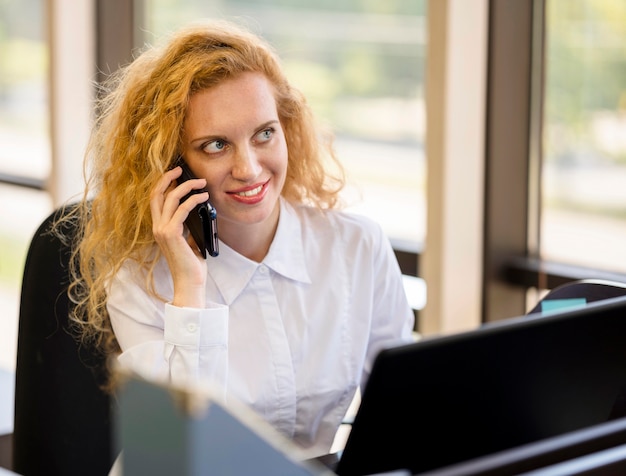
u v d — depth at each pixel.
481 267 2.80
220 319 1.59
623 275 2.59
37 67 4.18
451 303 2.79
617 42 2.53
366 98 3.13
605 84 2.57
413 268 3.01
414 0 2.94
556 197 2.74
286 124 1.79
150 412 0.82
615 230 2.61
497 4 2.66
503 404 1.09
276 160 1.62
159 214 1.63
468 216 2.78
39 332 1.74
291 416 1.69
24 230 4.30
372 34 3.07
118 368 0.84
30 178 4.30
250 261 1.68
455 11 2.67
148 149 1.63
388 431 1.03
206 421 0.80
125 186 1.67
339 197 1.89
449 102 2.70
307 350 1.70
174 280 1.63
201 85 1.58
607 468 0.89
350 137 3.20
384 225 3.16
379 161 3.14
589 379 1.17
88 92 3.85
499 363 1.07
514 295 2.80
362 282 1.78
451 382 1.04
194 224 1.64
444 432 1.07
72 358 1.75
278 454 0.81
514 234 2.80
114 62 3.82
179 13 3.64
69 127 3.86
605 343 1.16
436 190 2.76
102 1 3.80
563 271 2.66
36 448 1.76
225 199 1.62
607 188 2.61
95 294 1.69
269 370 1.66
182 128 1.61
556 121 2.70
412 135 3.04
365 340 1.76
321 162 1.85
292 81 1.77
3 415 2.86
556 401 1.15
